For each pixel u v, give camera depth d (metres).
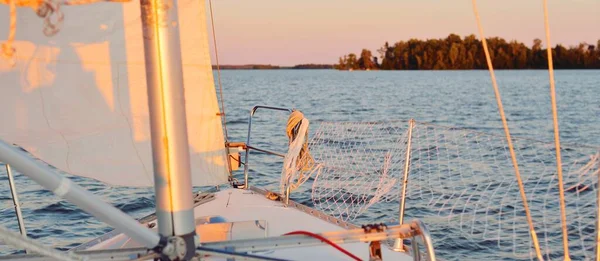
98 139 3.22
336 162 6.38
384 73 160.12
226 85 72.50
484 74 136.12
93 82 3.16
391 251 3.60
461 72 157.00
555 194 8.20
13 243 1.70
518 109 34.38
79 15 3.04
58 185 1.75
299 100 40.91
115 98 3.23
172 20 1.94
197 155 3.81
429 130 12.91
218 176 3.91
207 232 3.46
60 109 3.07
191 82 3.75
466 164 10.11
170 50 1.94
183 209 2.02
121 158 3.30
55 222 7.75
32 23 2.86
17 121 2.96
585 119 27.69
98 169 3.24
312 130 15.88
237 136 18.64
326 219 4.19
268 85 73.06
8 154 1.66
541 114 30.62
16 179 10.20
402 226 2.39
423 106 36.31
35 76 2.97
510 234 7.08
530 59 97.81
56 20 2.21
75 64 3.08
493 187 8.89
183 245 2.03
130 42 3.21
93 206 1.85
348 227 4.00
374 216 7.83
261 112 27.80
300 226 4.04
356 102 39.41
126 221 1.92
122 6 3.14
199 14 3.71
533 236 2.10
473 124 25.94
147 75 1.96
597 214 2.39
